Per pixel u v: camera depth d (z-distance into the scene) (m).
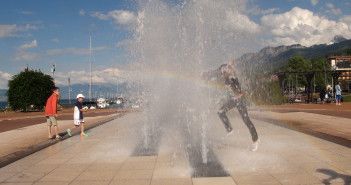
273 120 12.61
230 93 7.16
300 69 73.50
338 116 14.49
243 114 6.89
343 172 4.91
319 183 4.41
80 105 10.09
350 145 7.00
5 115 26.66
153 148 7.36
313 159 5.80
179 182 4.69
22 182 4.92
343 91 73.06
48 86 38.03
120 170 5.48
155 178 4.93
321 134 8.66
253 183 4.53
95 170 5.53
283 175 4.87
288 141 7.66
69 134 10.04
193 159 6.11
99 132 10.90
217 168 5.40
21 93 35.94
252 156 6.18
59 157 6.77
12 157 6.82
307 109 20.34
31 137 10.07
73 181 4.90
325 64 82.31
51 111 9.43
